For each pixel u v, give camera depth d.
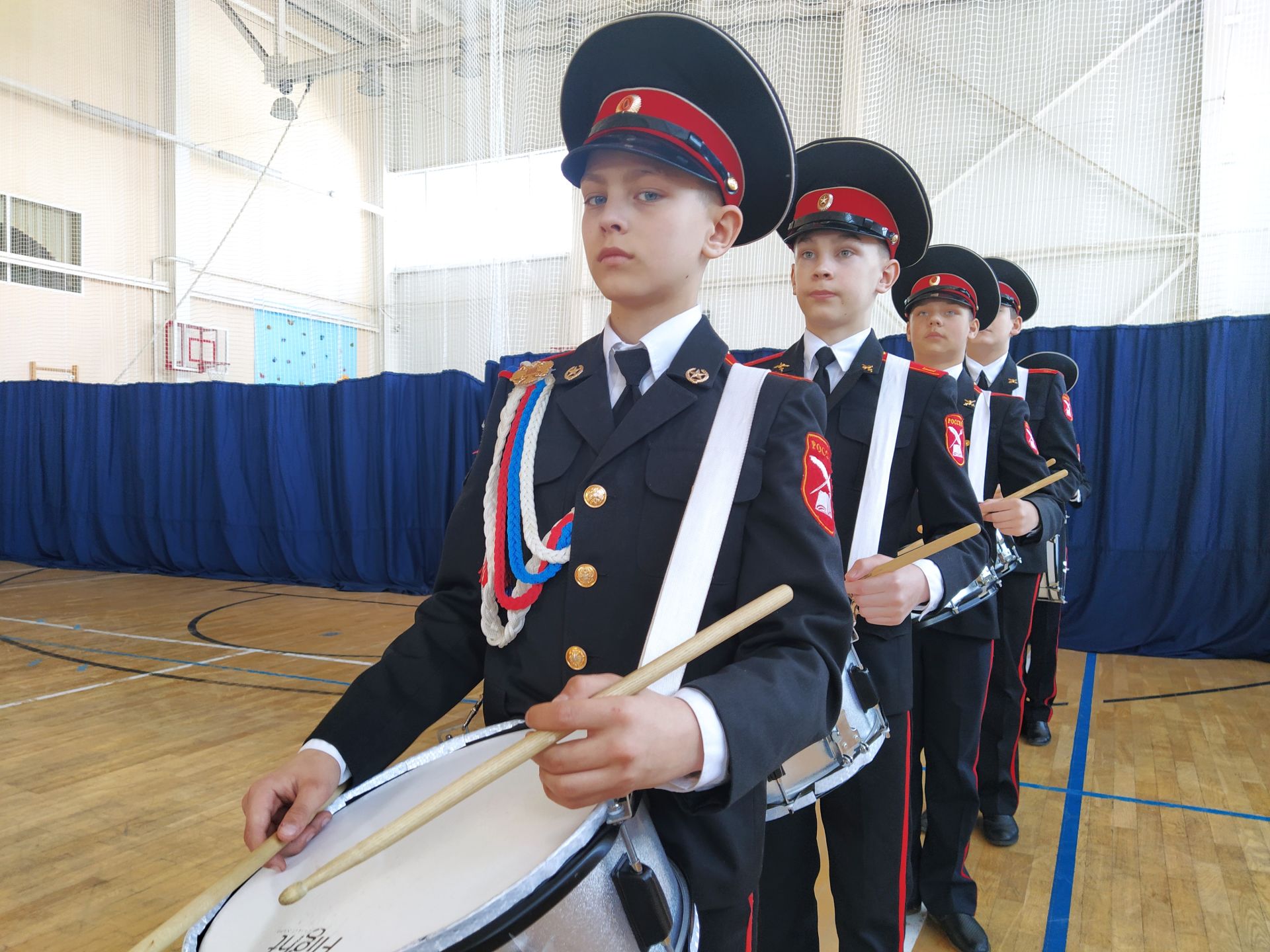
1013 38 7.07
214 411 7.92
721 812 0.75
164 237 10.58
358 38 10.37
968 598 1.57
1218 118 6.42
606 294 0.81
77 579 7.87
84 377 9.91
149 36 10.44
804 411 0.81
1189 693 4.35
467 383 7.20
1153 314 6.55
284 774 0.77
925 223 1.75
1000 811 2.55
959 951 1.93
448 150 9.68
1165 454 5.46
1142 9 6.72
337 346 10.81
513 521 0.84
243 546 7.97
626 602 0.77
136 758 3.16
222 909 0.67
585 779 0.53
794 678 0.66
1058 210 6.91
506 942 0.57
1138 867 2.38
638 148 0.75
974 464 2.27
